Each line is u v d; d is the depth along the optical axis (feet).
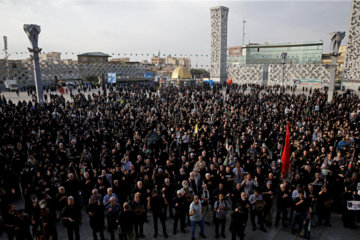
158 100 92.99
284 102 79.66
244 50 313.12
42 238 19.83
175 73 215.92
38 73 84.02
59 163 33.12
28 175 28.84
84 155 33.27
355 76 146.61
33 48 81.71
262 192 25.58
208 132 48.21
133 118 64.90
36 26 80.79
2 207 21.98
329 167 30.76
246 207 22.38
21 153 34.35
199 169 29.50
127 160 31.55
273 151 37.76
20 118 59.00
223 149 36.70
